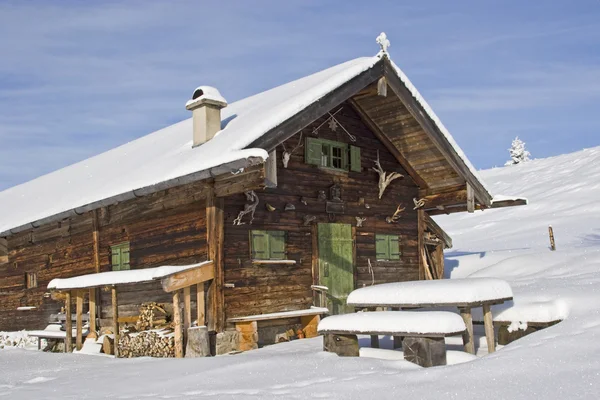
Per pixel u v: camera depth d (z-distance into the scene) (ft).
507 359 22.44
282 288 43.73
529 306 30.22
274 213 44.11
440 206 55.16
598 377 18.84
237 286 41.01
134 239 47.93
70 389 26.84
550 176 173.17
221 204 40.57
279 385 23.50
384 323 27.20
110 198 45.88
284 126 39.14
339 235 48.39
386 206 52.85
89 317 49.21
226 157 36.78
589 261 43.21
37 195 70.90
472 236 118.42
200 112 46.01
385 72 45.24
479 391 19.38
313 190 47.01
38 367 35.47
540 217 121.90
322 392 21.45
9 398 25.59
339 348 29.53
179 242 43.47
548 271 43.52
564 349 22.43
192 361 32.07
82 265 53.88
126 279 39.96
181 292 43.39
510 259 51.06
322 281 46.29
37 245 60.44
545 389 18.67
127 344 40.98
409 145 51.80
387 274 52.03
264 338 42.14
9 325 63.57
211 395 22.61
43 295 59.26
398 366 25.52
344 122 50.08
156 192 44.98
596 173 154.71
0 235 61.26
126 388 26.03
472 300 27.94
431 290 29.43
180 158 44.50
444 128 49.03
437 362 25.63
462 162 50.75
